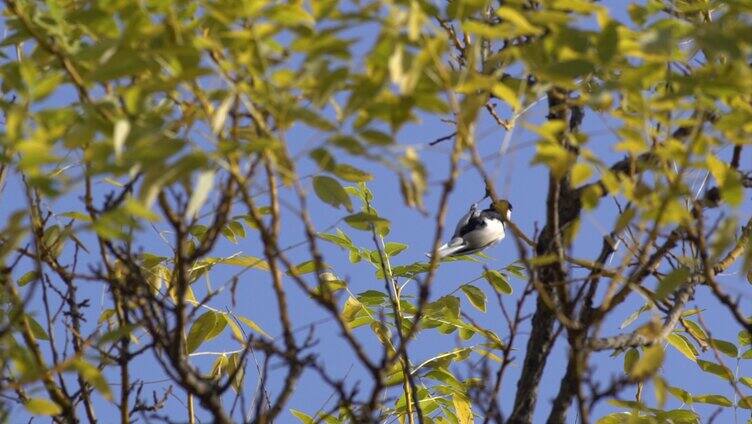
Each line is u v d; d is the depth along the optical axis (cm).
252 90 679
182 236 757
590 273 949
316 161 694
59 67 779
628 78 742
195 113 723
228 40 709
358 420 837
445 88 686
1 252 693
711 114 848
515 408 979
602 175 772
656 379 761
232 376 798
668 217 780
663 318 1020
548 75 718
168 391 995
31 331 940
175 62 691
